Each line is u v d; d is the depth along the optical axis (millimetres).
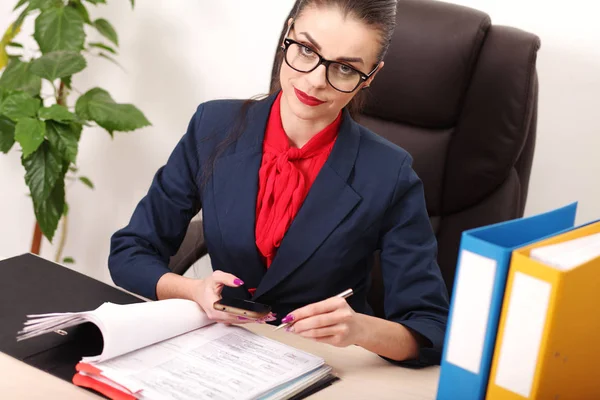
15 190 2854
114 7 2523
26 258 1431
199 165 1553
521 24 2076
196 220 1812
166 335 1192
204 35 2430
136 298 1359
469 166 1769
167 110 2549
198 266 2508
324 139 1466
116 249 1533
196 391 1063
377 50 1346
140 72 2547
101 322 1116
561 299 930
